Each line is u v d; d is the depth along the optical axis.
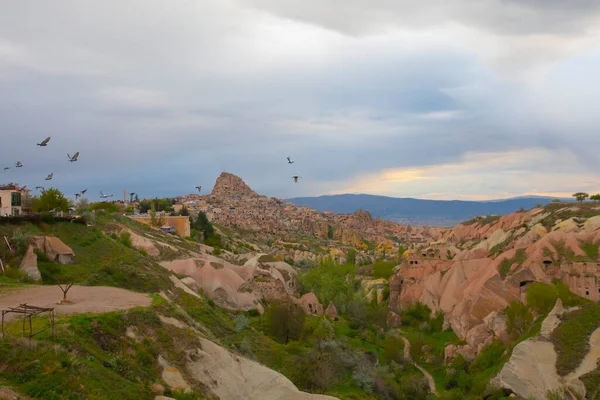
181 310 44.56
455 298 107.56
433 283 114.25
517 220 150.50
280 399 39.81
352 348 74.31
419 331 103.25
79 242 63.97
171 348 36.69
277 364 55.69
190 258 95.12
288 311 73.56
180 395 32.06
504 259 108.62
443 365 81.06
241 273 105.06
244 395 38.47
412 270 127.00
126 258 64.62
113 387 28.36
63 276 52.72
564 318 69.88
